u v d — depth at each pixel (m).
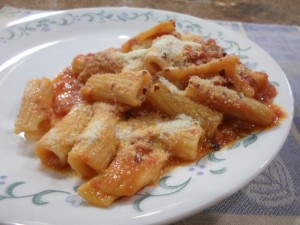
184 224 0.15
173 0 0.36
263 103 0.19
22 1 0.34
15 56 0.24
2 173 0.16
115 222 0.13
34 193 0.15
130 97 0.18
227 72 0.19
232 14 0.34
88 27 0.27
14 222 0.13
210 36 0.25
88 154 0.15
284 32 0.30
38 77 0.22
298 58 0.26
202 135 0.17
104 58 0.21
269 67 0.21
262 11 0.35
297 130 0.20
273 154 0.16
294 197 0.16
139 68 0.20
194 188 0.14
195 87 0.18
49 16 0.27
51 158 0.17
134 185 0.14
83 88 0.20
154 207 0.13
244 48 0.23
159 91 0.19
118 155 0.16
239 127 0.18
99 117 0.18
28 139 0.18
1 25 0.27
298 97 0.22
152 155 0.16
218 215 0.15
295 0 0.37
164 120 0.18
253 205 0.16
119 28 0.27
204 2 0.36
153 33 0.23
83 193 0.14
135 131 0.17
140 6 0.35
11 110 0.20
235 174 0.15
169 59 0.20
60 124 0.17
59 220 0.13
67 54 0.25
